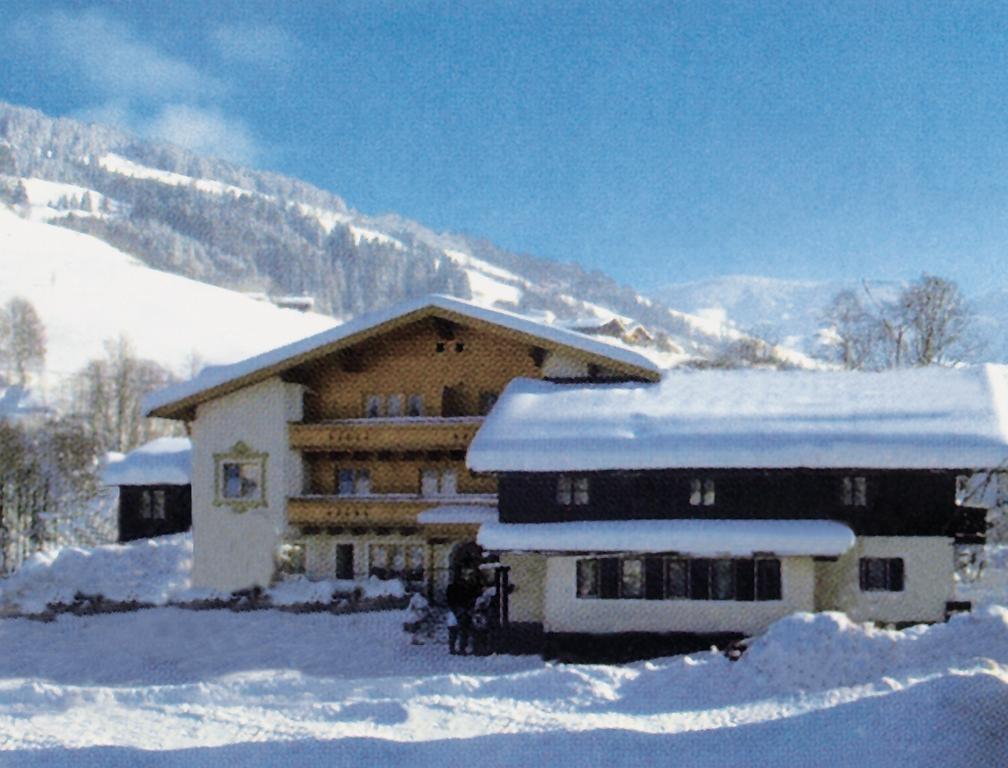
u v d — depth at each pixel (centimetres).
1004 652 2431
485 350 4353
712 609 3356
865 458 3322
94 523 7375
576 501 3547
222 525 4406
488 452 3547
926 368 3872
